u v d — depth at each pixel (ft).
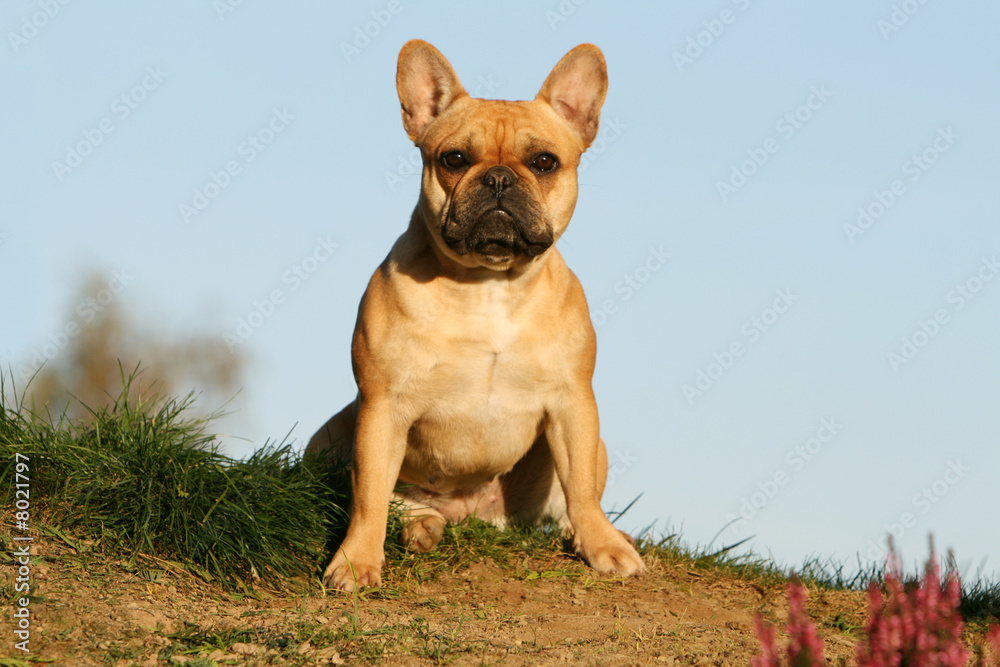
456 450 22.62
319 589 19.36
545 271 22.11
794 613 12.46
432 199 21.67
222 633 15.53
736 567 22.84
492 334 21.49
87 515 18.79
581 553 22.12
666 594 20.33
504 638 16.29
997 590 21.27
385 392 21.42
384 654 14.92
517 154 21.83
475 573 21.08
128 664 14.10
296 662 14.53
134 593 17.03
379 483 20.88
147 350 70.49
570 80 23.65
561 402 22.31
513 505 25.32
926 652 11.97
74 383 68.28
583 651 15.57
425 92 23.72
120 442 20.39
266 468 21.53
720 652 15.75
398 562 21.15
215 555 18.92
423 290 21.45
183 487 19.60
